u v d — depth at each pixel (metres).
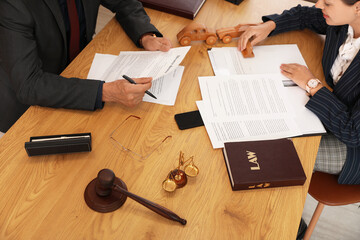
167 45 1.49
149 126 1.24
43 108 1.28
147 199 1.04
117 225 1.00
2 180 1.07
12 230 0.97
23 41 1.27
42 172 1.10
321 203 1.57
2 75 1.53
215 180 1.11
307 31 1.69
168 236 0.98
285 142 1.18
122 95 1.24
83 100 1.25
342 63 1.49
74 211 1.02
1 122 1.67
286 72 1.46
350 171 1.49
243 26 1.59
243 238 0.99
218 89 1.37
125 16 1.60
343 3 1.30
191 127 1.25
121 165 1.13
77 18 1.56
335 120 1.31
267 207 1.06
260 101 1.34
